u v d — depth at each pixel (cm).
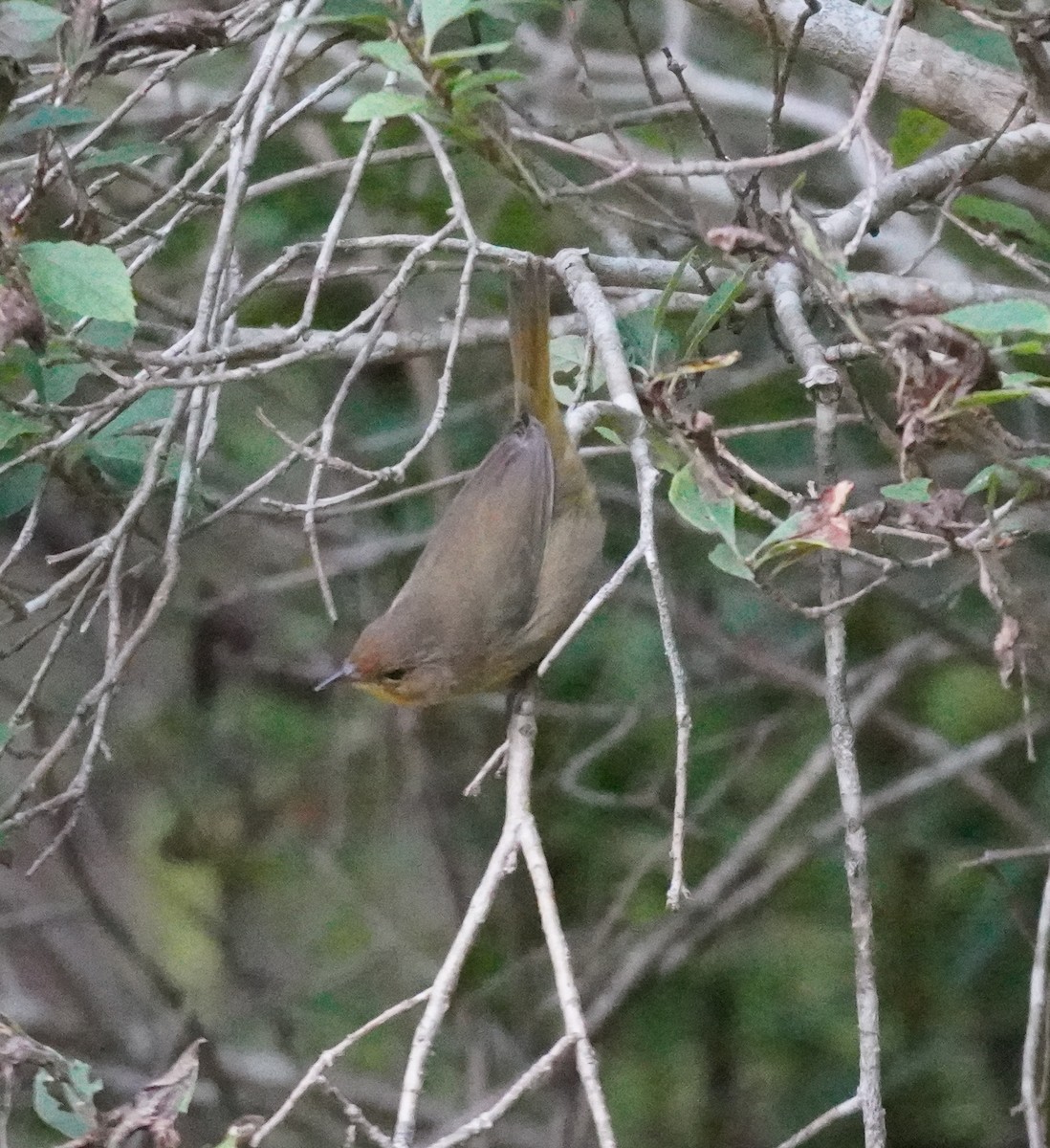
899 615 1212
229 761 1307
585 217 876
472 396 1197
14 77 583
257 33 755
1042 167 750
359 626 1249
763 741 1184
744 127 1087
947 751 1145
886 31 584
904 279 555
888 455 1080
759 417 1107
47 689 1265
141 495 652
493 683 842
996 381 511
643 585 1151
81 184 704
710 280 788
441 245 754
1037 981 617
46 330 562
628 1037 1233
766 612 1173
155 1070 1212
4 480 705
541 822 1223
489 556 815
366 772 1324
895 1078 1195
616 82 1161
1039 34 610
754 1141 1213
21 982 1383
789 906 1228
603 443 941
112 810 1355
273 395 1109
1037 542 923
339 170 885
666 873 1223
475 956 1246
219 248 649
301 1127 1252
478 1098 1201
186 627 1220
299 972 1377
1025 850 719
